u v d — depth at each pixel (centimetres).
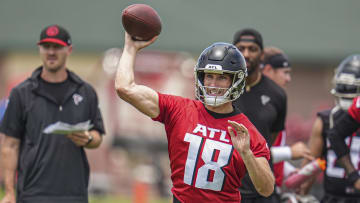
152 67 6344
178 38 8038
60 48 2219
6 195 2189
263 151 1614
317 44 8281
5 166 2206
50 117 2211
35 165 2184
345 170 2338
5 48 8075
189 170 1633
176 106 1659
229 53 1625
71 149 2211
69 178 2206
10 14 8331
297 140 5294
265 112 2312
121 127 6456
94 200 4666
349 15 8644
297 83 8262
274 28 8438
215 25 8331
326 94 8275
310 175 2470
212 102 1616
